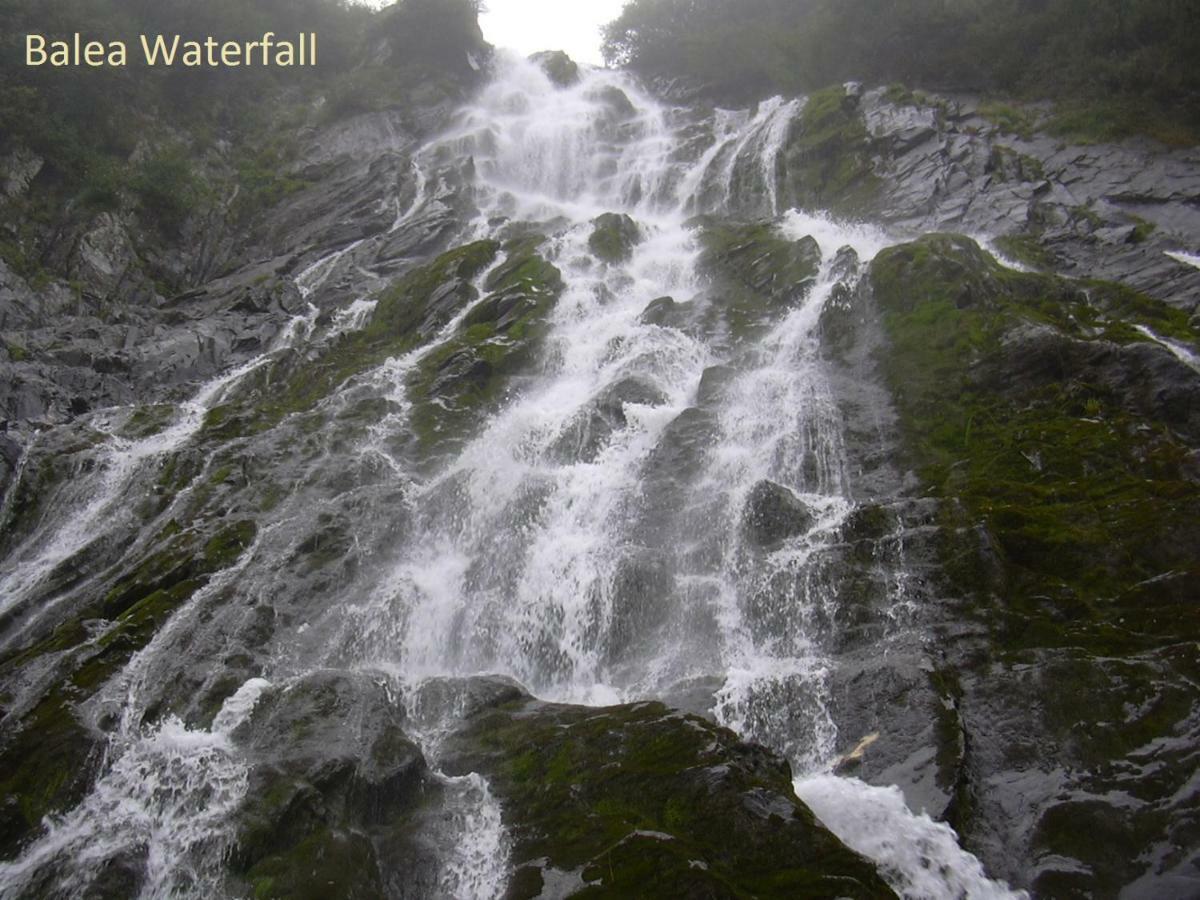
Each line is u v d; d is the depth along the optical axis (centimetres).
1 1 2289
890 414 1183
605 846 619
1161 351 1088
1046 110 2111
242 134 2669
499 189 2447
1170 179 1712
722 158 2408
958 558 898
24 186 2102
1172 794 664
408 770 711
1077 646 799
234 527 1088
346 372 1506
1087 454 1015
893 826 665
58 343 1616
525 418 1309
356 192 2369
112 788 725
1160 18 2122
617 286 1698
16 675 880
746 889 581
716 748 672
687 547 1023
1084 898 622
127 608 996
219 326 1745
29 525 1210
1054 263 1572
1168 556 867
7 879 652
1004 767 718
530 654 977
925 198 1883
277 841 638
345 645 947
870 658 840
